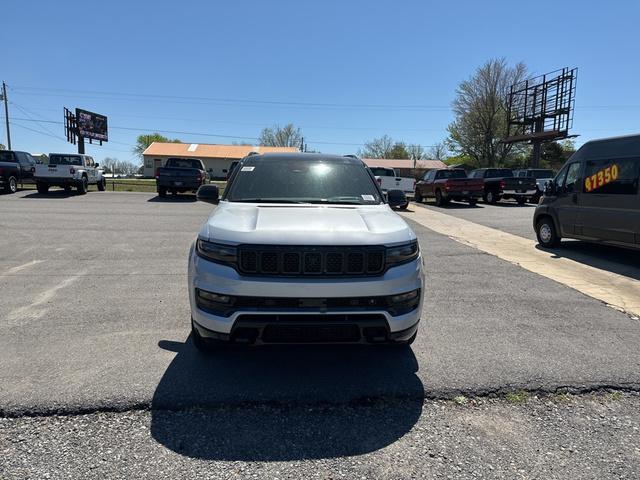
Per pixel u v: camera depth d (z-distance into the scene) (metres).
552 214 9.75
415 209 18.97
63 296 5.61
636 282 6.94
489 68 51.09
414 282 3.37
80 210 14.68
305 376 3.60
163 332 4.46
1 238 9.55
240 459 2.58
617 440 2.83
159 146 69.00
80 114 44.41
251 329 3.15
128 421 2.93
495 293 6.14
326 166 4.90
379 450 2.69
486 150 53.09
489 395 3.37
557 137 31.12
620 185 8.34
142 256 8.08
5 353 3.89
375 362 3.88
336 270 3.20
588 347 4.28
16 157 22.41
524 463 2.58
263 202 4.27
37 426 2.84
